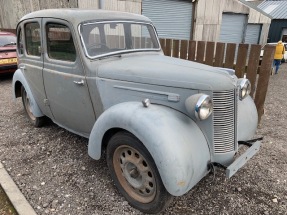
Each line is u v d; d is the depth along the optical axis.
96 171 3.18
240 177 3.07
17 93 4.59
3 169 3.21
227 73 2.54
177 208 2.58
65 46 3.12
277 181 3.01
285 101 6.48
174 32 12.26
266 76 4.24
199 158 2.26
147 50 3.59
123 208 2.59
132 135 2.37
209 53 4.86
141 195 2.55
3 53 7.82
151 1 10.73
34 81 3.84
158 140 2.12
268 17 17.94
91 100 3.02
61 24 3.07
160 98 2.52
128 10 9.73
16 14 11.65
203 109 2.20
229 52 4.56
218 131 2.42
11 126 4.52
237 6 15.24
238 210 2.56
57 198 2.73
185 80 2.40
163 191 2.29
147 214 2.51
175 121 2.28
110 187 2.90
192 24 12.82
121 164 2.64
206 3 13.02
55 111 3.68
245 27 16.66
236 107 2.46
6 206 2.65
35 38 3.59
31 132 4.26
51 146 3.79
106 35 3.18
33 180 3.02
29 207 2.58
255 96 4.44
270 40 22.67
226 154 2.47
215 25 14.07
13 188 2.85
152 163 2.27
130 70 2.72
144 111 2.34
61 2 8.88
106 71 2.84
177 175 2.08
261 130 4.43
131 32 3.48
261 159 3.47
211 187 2.89
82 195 2.77
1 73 7.91
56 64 3.28
